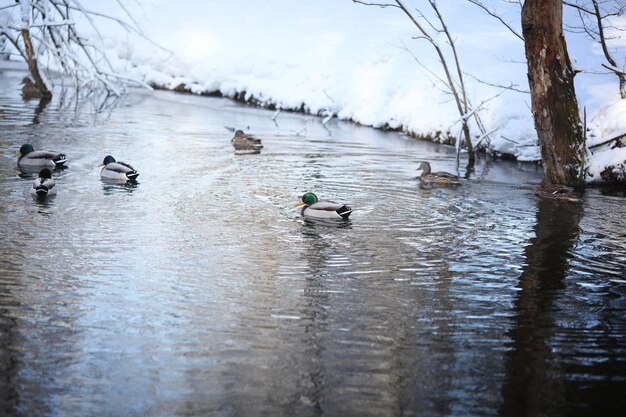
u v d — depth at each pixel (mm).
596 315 9438
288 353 8258
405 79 24250
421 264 11156
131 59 31719
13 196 14117
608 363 8164
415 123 22359
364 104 24781
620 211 14438
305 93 26547
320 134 22406
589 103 18438
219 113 25531
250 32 30797
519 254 11727
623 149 16875
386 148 20484
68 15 27016
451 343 8578
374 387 7605
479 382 7742
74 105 25484
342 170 17438
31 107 24438
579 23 24266
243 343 8461
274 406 7238
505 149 19484
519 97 20422
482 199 15188
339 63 26891
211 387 7539
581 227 13273
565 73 15891
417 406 7277
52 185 14211
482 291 10164
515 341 8656
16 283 9867
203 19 32750
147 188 15086
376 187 15930
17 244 11359
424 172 16500
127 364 7930
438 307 9586
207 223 12852
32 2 26266
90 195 14391
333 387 7594
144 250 11336
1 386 7438
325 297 9805
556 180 16266
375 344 8516
